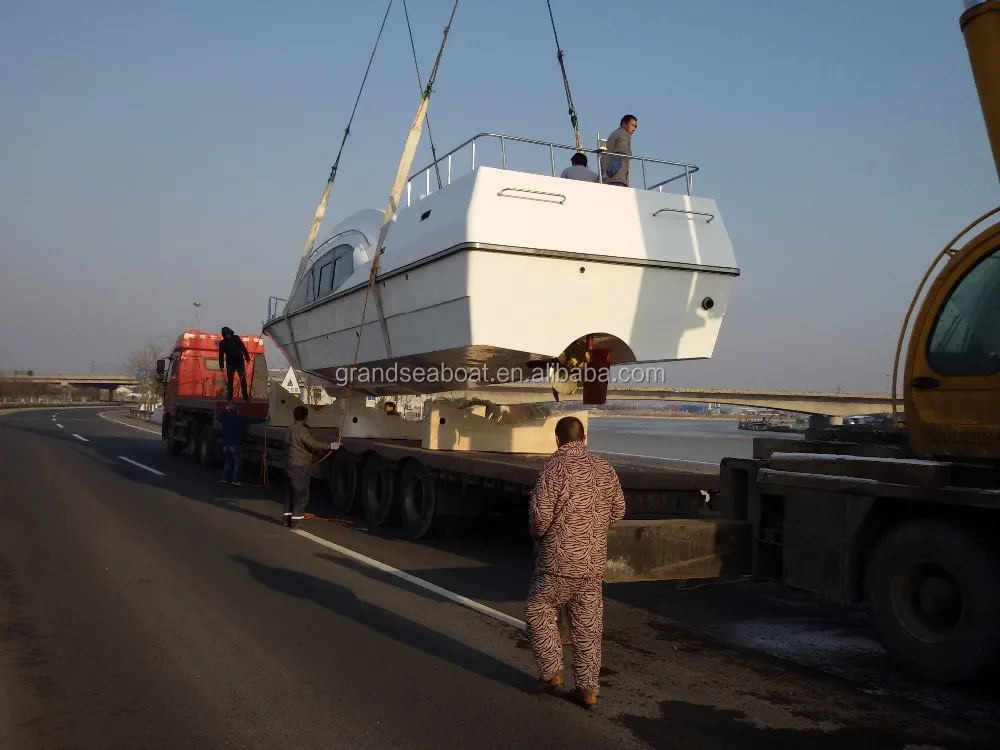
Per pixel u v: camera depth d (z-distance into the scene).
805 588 5.09
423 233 8.31
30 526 9.32
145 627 5.53
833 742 3.82
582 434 4.46
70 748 3.65
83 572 7.12
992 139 4.51
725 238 8.52
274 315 13.59
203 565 7.55
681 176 8.72
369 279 9.35
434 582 7.05
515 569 7.64
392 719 4.03
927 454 4.68
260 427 13.91
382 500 9.93
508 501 9.15
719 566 5.37
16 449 20.66
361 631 5.54
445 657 5.02
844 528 4.86
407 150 9.37
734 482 5.75
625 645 5.40
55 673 4.62
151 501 11.76
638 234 8.05
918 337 4.78
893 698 4.41
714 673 4.82
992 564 4.15
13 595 6.31
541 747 3.73
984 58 4.53
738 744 3.79
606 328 7.98
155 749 3.65
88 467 16.55
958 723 4.06
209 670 4.71
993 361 4.39
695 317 8.39
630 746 3.75
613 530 5.04
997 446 4.25
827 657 5.16
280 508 11.48
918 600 4.59
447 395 11.88
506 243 7.49
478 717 4.07
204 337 19.48
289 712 4.10
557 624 4.51
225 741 3.75
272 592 6.58
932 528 4.43
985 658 4.14
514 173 7.67
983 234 4.52
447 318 8.04
